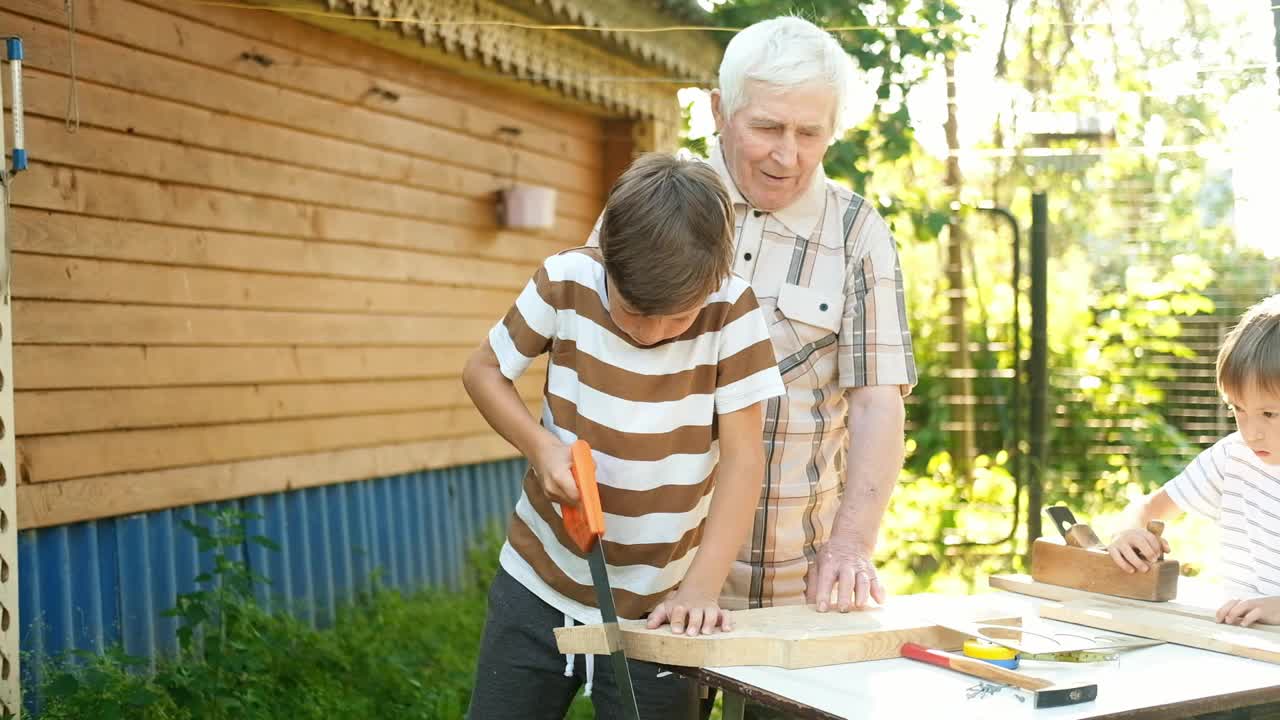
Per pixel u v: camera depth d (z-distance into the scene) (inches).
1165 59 192.1
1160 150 197.5
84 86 152.2
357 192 203.2
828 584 79.6
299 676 166.1
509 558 82.0
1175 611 82.4
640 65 252.7
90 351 154.3
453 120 226.2
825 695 62.5
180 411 168.6
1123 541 86.5
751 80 86.1
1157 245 256.5
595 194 272.7
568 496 70.6
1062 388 270.7
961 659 67.0
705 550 75.6
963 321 282.8
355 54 201.3
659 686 77.5
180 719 143.9
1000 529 264.7
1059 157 245.6
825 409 93.6
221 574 176.4
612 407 76.8
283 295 187.6
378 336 209.0
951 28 223.5
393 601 204.1
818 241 91.9
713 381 77.6
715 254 69.4
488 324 239.5
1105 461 265.6
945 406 286.8
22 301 144.5
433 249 222.4
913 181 277.0
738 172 90.0
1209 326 256.1
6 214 114.3
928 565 249.3
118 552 159.8
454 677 174.2
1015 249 244.7
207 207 172.6
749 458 77.5
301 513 194.2
